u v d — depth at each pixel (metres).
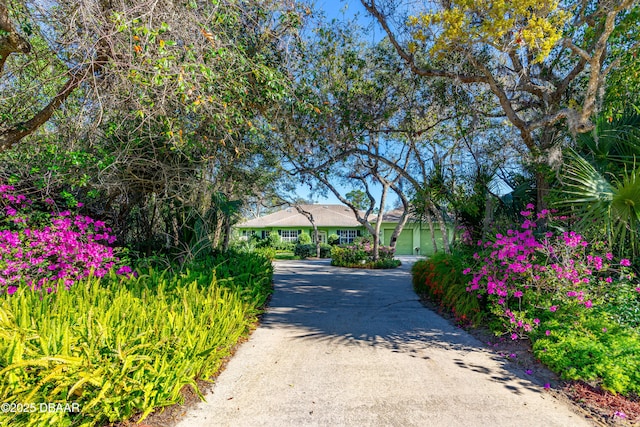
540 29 5.39
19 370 2.37
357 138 9.15
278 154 10.43
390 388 3.60
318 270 15.97
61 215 5.96
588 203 4.66
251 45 6.18
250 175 10.45
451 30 5.76
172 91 4.69
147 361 2.91
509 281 5.39
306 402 3.31
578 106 6.49
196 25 4.65
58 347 2.69
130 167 7.09
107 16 4.59
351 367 4.15
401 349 4.79
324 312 7.03
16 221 5.56
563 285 4.92
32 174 6.02
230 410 3.16
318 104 7.30
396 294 9.16
